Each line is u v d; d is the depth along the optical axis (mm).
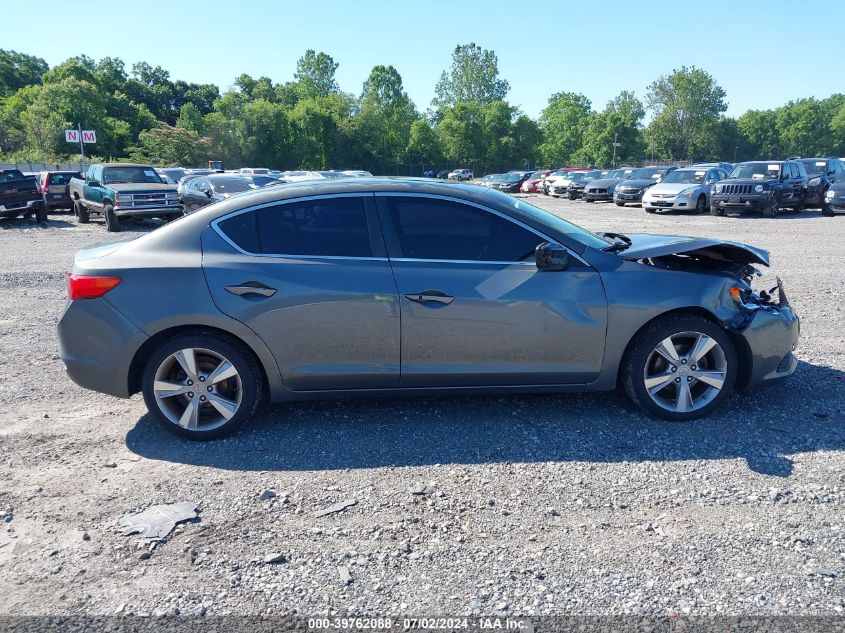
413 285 4121
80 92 80875
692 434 4184
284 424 4465
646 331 4289
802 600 2602
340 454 3996
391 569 2859
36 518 3328
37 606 2662
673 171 24562
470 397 4895
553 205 28312
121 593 2732
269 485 3627
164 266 4113
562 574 2803
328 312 4098
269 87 117875
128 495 3547
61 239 16078
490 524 3199
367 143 84125
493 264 4219
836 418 4398
